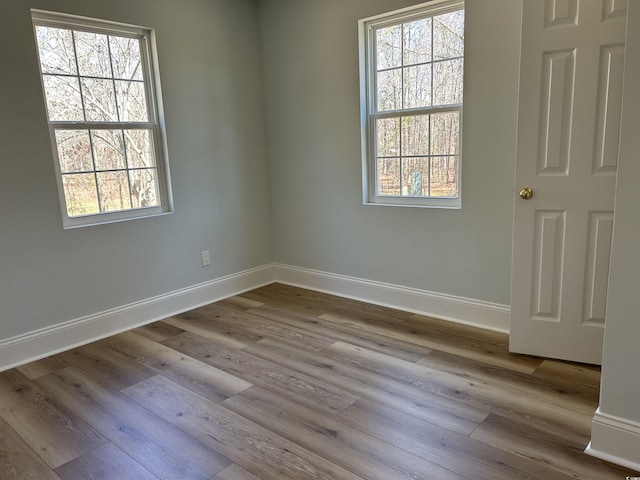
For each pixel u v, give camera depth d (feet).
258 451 6.51
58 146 9.94
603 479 5.74
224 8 12.50
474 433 6.72
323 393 7.99
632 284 5.64
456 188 10.66
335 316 11.60
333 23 11.73
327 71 12.12
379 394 7.89
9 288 9.32
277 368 8.96
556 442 6.46
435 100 10.64
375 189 12.07
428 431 6.82
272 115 13.67
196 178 12.36
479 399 7.60
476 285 10.49
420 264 11.34
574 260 8.23
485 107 9.64
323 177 12.85
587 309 8.31
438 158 10.80
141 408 7.73
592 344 8.38
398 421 7.10
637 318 5.67
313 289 13.83
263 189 14.17
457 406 7.43
